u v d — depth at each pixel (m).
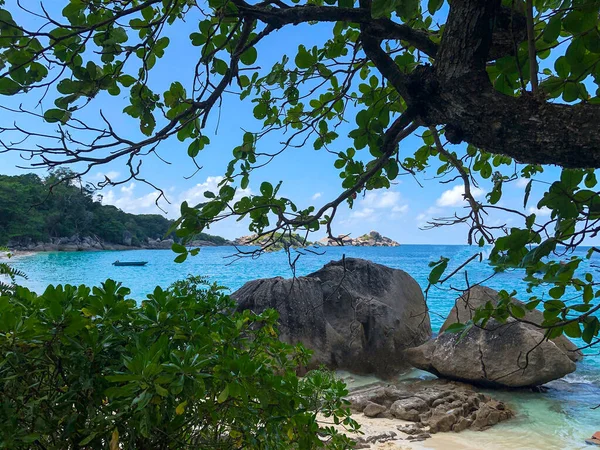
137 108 2.22
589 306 1.82
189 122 2.06
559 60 1.89
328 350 10.97
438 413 7.98
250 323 2.87
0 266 3.60
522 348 9.53
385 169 2.70
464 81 1.71
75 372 1.90
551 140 1.52
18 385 1.90
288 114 3.10
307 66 2.60
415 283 13.60
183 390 1.89
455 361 9.91
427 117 1.93
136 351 1.92
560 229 1.63
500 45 2.02
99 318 2.10
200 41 2.34
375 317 11.38
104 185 1.75
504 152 1.67
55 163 1.57
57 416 1.92
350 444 3.05
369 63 3.12
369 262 13.17
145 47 2.09
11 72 1.73
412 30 2.09
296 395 2.21
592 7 1.60
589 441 7.15
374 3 1.50
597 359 12.23
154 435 2.03
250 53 2.38
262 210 2.33
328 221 2.38
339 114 3.09
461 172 2.43
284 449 2.43
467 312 10.66
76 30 1.92
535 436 7.37
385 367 10.88
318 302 11.63
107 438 1.92
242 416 2.17
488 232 2.04
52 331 1.87
